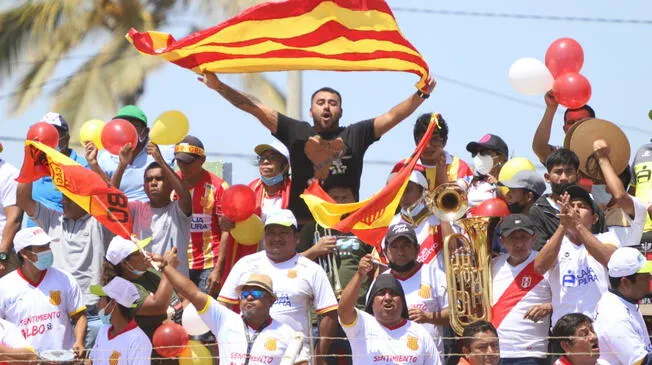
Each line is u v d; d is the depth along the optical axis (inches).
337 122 1542.8
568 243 1429.6
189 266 1585.9
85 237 1572.3
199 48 1517.0
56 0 3065.9
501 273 1437.0
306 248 1520.7
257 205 1572.3
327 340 1412.4
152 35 1540.4
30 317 1445.6
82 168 1409.9
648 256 1552.7
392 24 1525.6
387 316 1360.7
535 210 1478.8
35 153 1446.9
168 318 1456.7
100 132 1593.3
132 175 1620.3
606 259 1387.8
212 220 1590.8
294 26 1523.1
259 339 1339.8
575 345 1349.7
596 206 1472.7
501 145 1585.9
